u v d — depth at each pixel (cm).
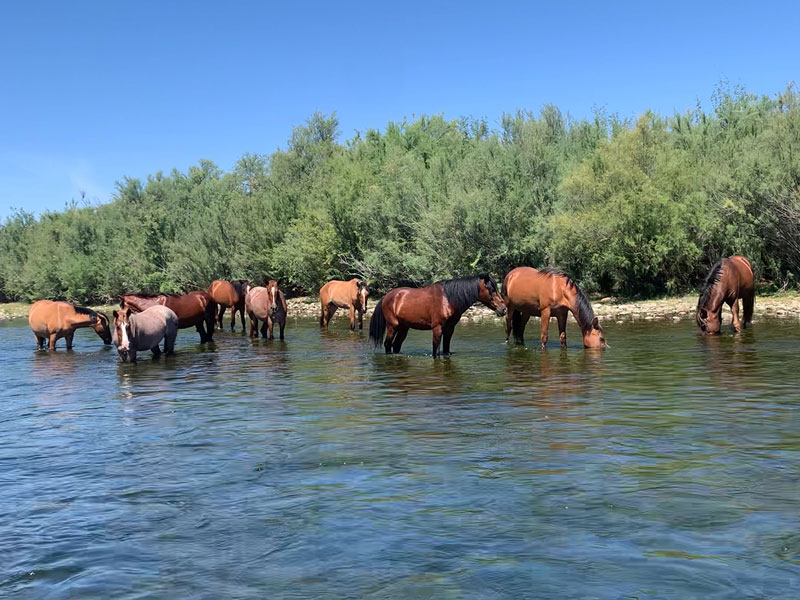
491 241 3284
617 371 1186
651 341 1619
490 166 3397
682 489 530
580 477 568
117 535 468
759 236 2783
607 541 430
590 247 2956
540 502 509
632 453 643
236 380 1221
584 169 3016
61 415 931
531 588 370
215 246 5134
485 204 3250
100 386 1199
